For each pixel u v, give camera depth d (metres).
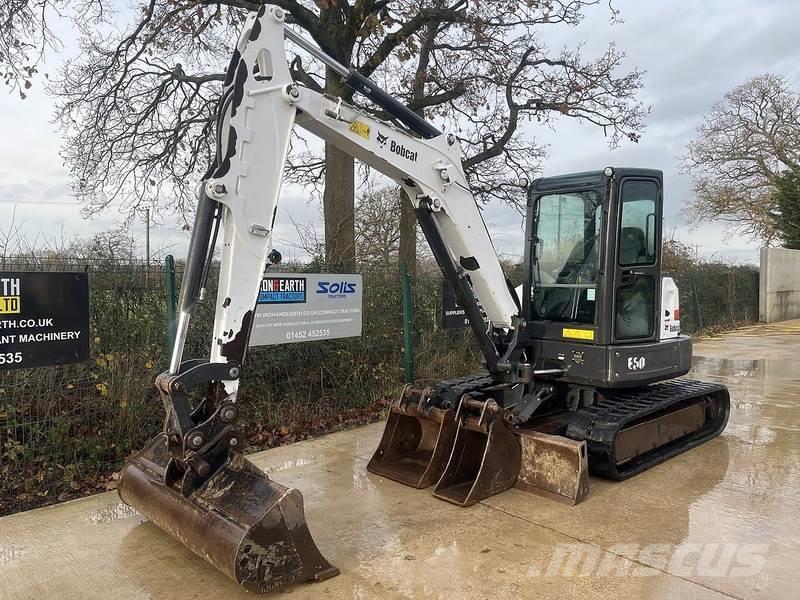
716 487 4.62
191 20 9.91
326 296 6.65
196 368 3.29
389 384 7.66
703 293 16.50
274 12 3.54
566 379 5.09
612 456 4.61
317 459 5.39
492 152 13.13
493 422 4.50
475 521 4.03
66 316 4.66
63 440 4.96
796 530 3.84
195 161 11.59
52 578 3.33
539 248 5.41
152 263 5.74
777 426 6.35
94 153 11.05
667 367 5.36
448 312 7.80
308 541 3.21
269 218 3.52
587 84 12.88
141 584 3.27
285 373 6.78
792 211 24.23
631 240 5.04
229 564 2.97
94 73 10.60
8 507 4.37
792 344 13.15
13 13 8.73
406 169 4.35
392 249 11.84
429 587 3.20
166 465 3.77
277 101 3.57
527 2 10.19
